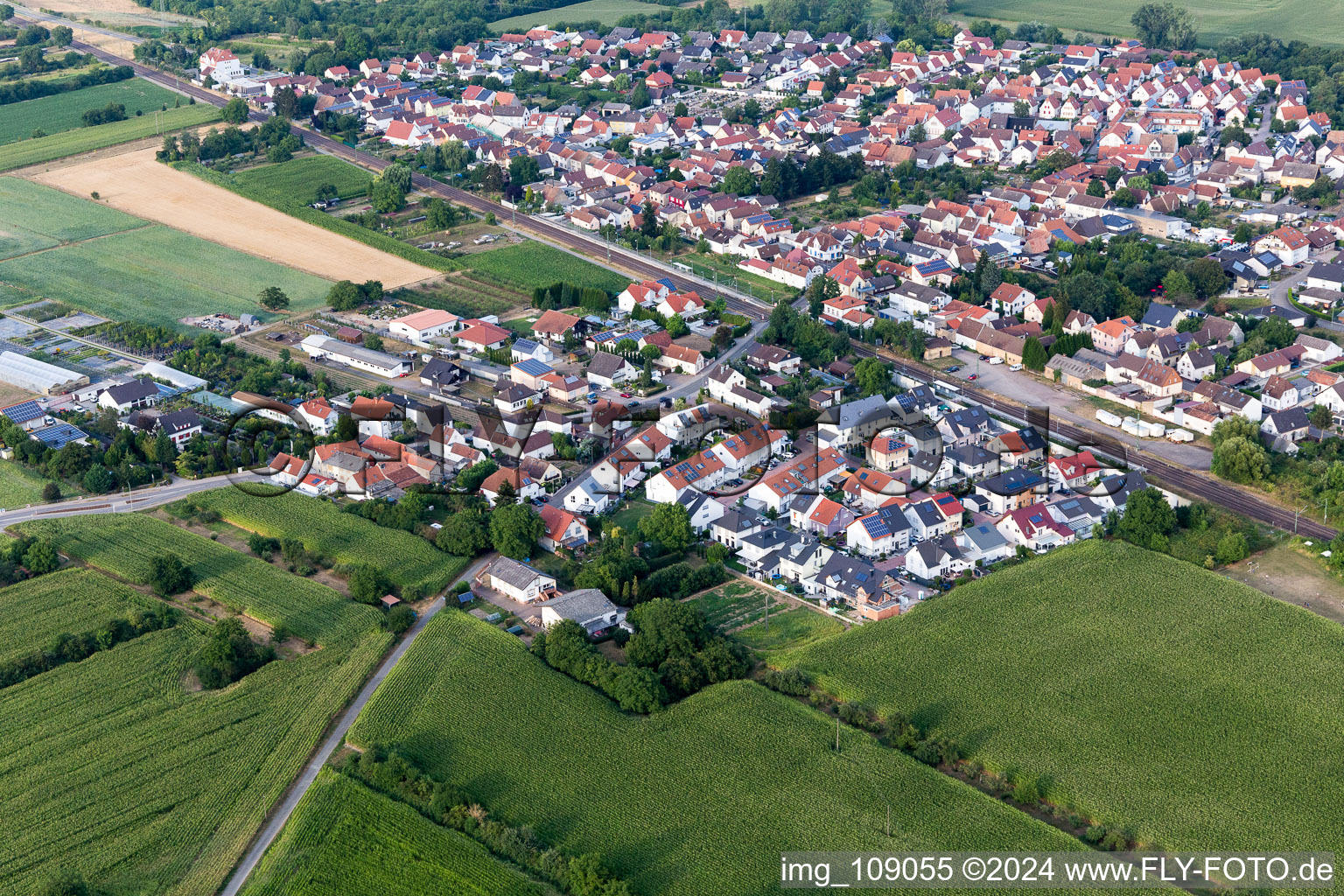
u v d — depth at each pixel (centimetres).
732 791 18875
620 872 17475
